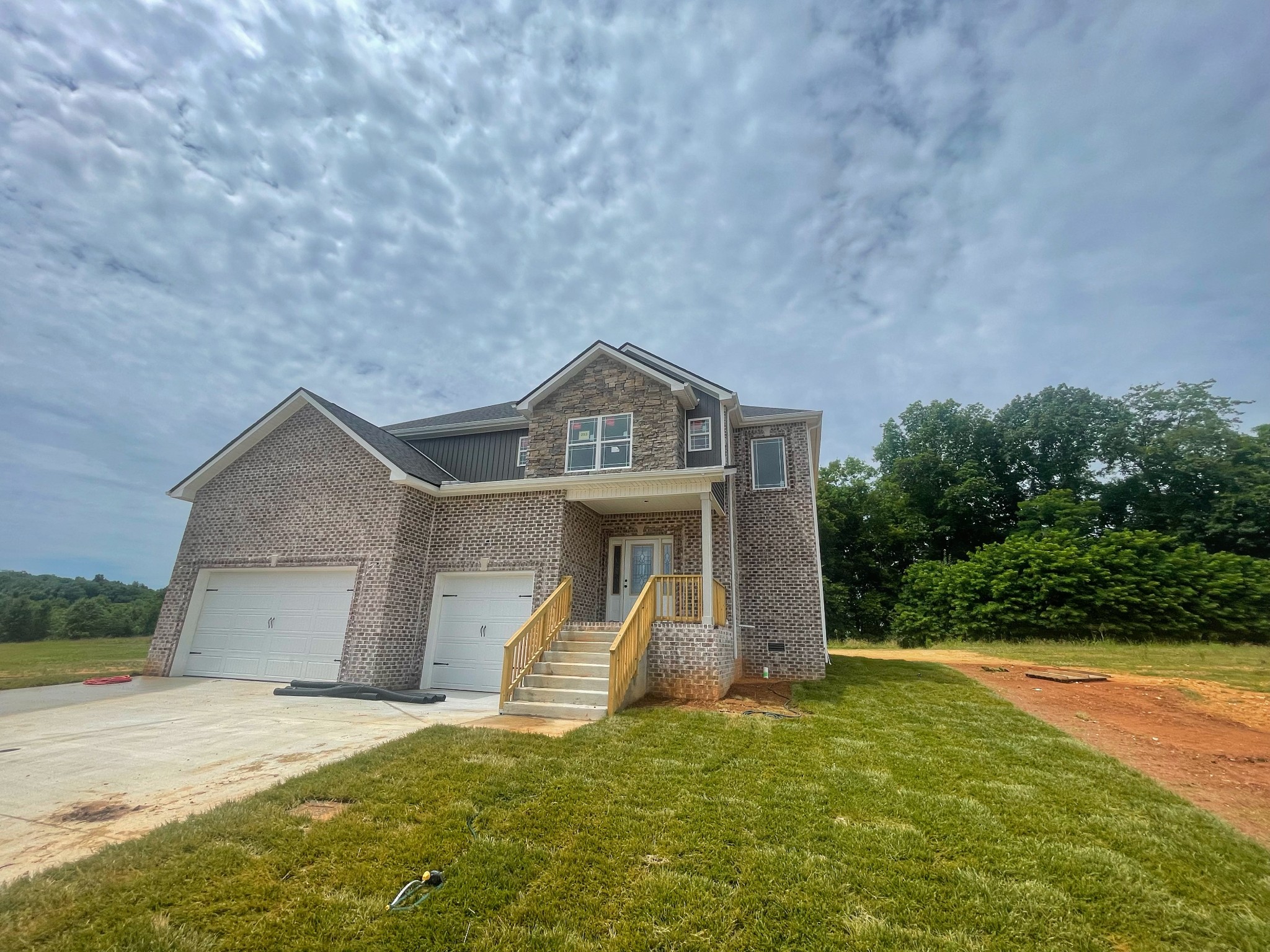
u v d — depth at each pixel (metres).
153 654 12.88
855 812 4.80
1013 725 8.10
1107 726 8.15
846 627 30.86
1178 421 30.98
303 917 3.16
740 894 3.50
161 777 5.43
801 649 13.95
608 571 13.95
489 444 16.77
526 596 12.07
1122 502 31.00
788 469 15.43
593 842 4.12
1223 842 4.45
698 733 7.16
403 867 3.68
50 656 17.91
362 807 4.57
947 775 5.85
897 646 24.31
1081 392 33.78
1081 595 21.11
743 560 14.98
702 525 12.05
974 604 23.53
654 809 4.71
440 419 18.75
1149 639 20.11
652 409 14.13
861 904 3.45
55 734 7.16
